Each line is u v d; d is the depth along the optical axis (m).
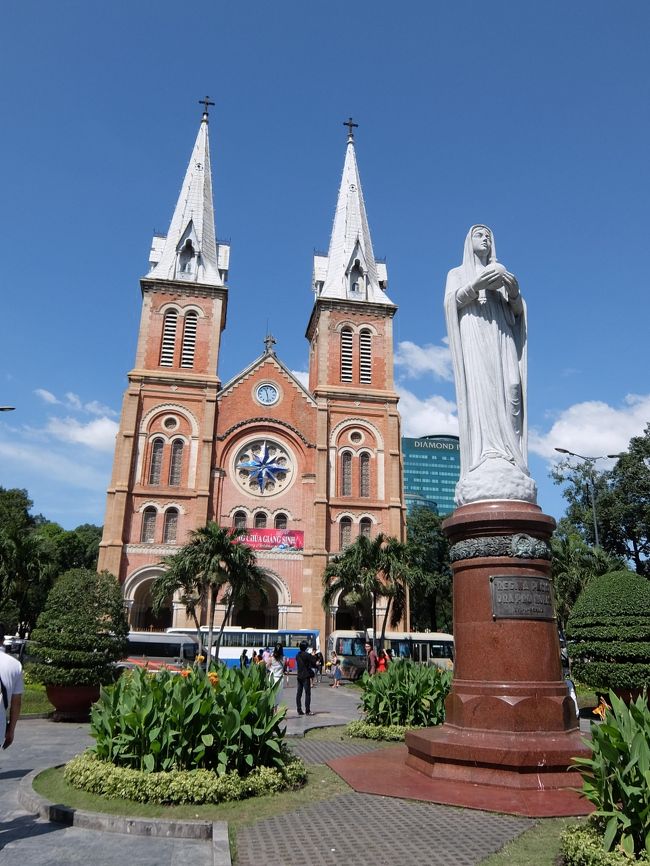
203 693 9.16
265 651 35.72
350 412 53.31
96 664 17.72
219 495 49.59
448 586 67.19
